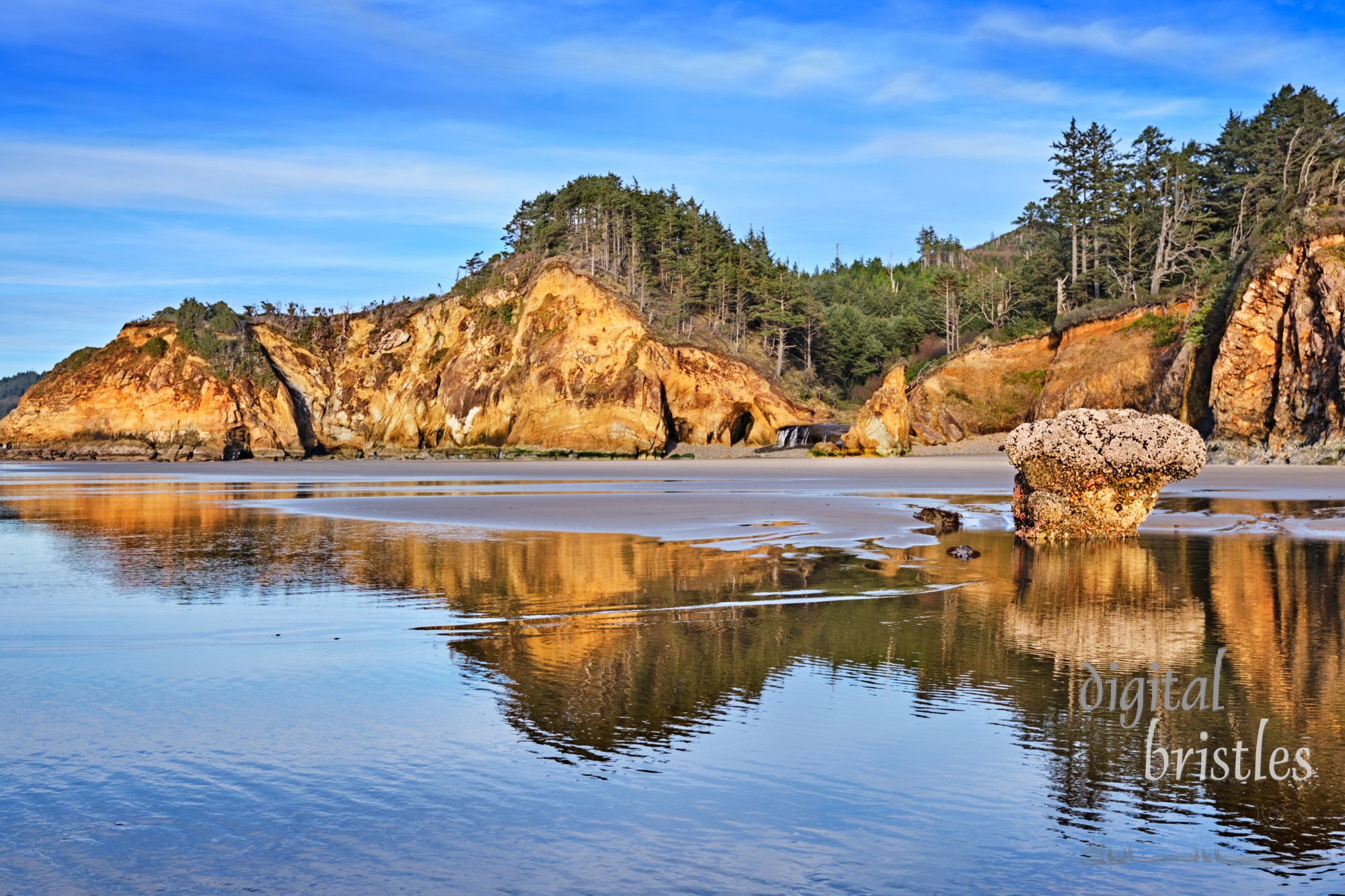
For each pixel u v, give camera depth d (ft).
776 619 39.27
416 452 344.90
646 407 298.35
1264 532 72.18
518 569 54.29
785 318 361.10
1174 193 299.17
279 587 48.24
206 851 17.72
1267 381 197.57
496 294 353.31
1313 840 17.99
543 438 308.60
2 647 34.71
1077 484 66.08
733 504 101.71
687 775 21.21
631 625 38.19
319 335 396.98
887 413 258.16
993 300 353.72
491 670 30.89
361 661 32.37
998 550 62.59
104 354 366.84
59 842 18.11
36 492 140.46
